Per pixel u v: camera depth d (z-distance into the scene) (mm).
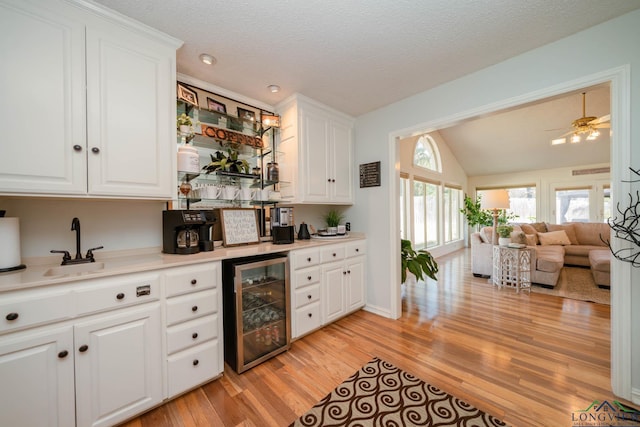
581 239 5215
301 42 1671
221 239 2158
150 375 1389
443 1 1351
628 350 1463
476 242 4332
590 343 2115
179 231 1787
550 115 5137
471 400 1493
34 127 1196
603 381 1637
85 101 1327
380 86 2289
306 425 1329
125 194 1454
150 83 1546
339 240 2592
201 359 1589
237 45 1692
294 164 2443
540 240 5277
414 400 1498
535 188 7094
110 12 1373
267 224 2566
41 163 1212
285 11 1403
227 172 2209
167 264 1447
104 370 1248
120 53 1436
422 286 3814
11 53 1146
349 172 2953
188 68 1952
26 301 1065
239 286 1790
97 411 1228
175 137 1661
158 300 1426
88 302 1207
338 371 1787
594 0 1355
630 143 1449
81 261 1451
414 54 1825
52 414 1125
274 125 2494
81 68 1315
